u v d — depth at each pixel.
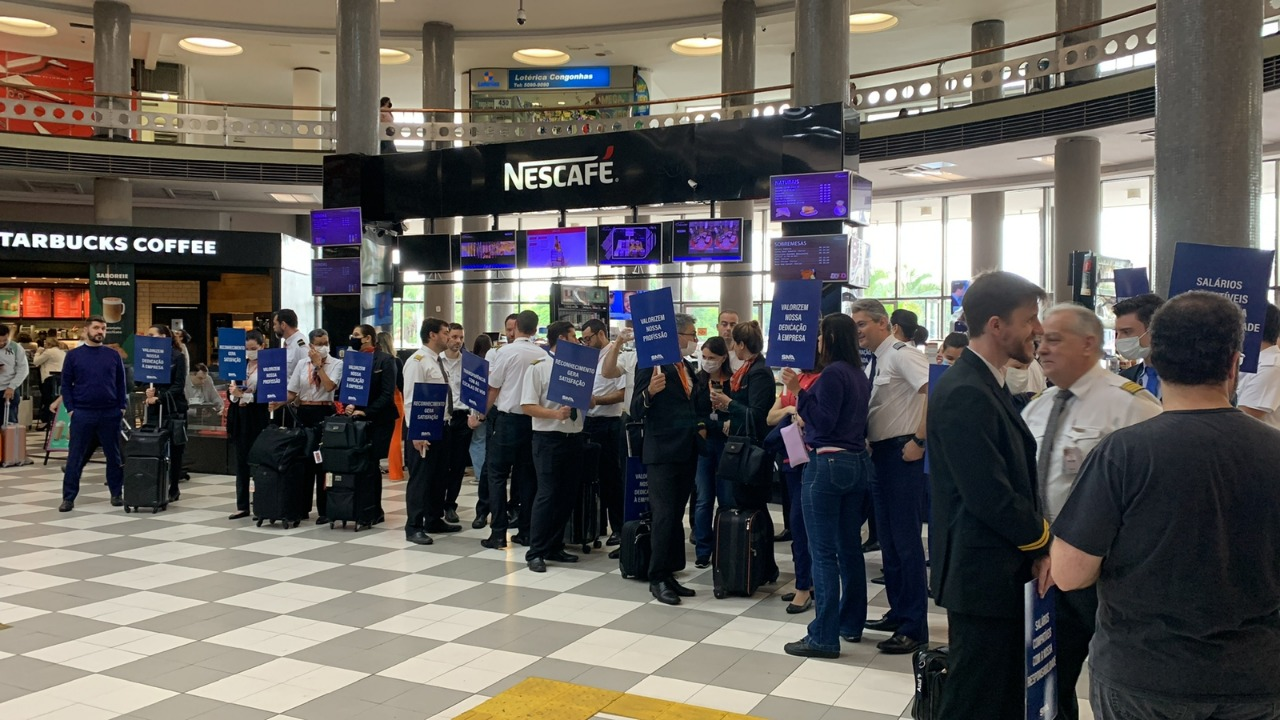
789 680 4.00
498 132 14.66
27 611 5.03
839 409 4.27
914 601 4.43
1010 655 2.51
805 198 8.26
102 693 3.83
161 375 8.16
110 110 15.76
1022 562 2.48
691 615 5.01
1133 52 10.58
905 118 14.05
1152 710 1.84
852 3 16.47
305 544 6.80
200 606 5.13
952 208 21.30
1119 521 1.89
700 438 5.61
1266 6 10.09
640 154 9.12
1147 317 3.71
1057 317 2.89
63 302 17.22
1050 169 15.20
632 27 18.06
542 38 18.52
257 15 17.41
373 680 3.98
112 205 16.56
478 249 10.13
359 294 10.23
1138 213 17.58
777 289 4.67
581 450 6.13
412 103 24.47
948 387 2.57
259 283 17.89
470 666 4.16
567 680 3.98
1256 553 1.80
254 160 16.78
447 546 6.76
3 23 17.97
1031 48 19.89
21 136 15.75
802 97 10.20
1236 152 5.95
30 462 11.34
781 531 7.27
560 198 9.51
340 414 7.50
